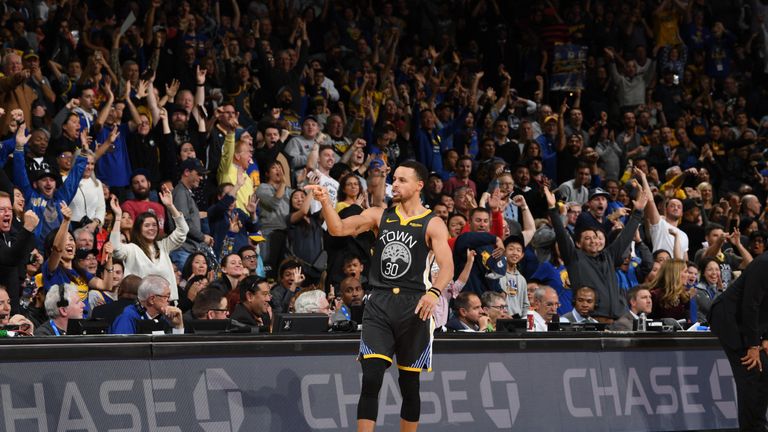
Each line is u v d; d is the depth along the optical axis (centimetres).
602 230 1686
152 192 1686
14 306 1162
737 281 1125
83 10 2095
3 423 827
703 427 1170
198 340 915
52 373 854
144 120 1766
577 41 2869
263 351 944
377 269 918
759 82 3105
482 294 1405
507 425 1041
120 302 1213
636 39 2902
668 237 1900
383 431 993
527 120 2389
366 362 893
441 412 1009
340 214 1602
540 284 1608
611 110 2711
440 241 905
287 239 1705
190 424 898
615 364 1127
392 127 2103
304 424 951
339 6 2655
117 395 874
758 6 3181
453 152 2180
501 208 1706
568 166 2331
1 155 1536
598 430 1095
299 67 2242
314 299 1239
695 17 3014
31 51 1877
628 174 2345
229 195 1684
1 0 1956
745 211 2364
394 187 920
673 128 2761
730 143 2723
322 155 1833
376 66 2436
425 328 907
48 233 1384
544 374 1077
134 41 2062
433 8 2816
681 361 1174
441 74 2602
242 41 2280
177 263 1577
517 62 2814
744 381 1114
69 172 1511
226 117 1767
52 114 1819
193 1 2273
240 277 1403
